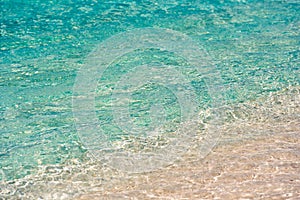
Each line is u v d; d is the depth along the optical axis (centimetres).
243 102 841
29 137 749
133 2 1309
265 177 637
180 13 1246
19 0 1309
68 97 860
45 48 1040
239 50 1046
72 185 631
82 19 1196
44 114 811
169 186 624
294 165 662
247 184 624
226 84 905
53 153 708
